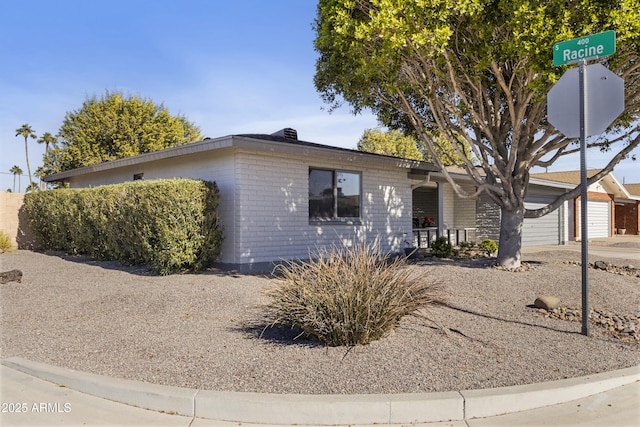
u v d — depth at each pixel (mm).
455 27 9062
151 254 10195
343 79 11086
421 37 8102
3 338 5844
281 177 11734
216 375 4512
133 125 27891
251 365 4762
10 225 16953
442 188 17750
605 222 29594
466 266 11156
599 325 6535
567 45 6078
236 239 10906
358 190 13859
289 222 11891
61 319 6727
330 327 5285
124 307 7312
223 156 11219
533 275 9812
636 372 4758
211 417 3928
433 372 4594
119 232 11398
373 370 4613
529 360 5012
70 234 14195
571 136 6121
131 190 10484
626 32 7477
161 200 9758
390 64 9219
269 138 12742
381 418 3844
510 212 11055
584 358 5129
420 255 15133
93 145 26969
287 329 5973
